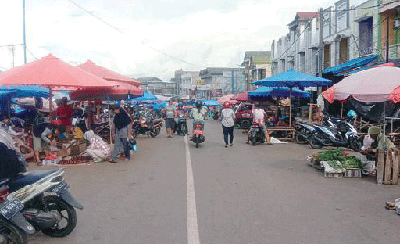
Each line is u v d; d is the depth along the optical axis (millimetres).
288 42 43750
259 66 60969
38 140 11945
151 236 5457
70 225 5469
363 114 16422
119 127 12164
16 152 5355
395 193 7891
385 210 6664
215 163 11891
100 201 7395
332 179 9312
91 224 6027
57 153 12234
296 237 5355
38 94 17781
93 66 17469
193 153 14367
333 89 9555
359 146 14734
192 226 5848
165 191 8156
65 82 11641
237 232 5574
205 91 87438
